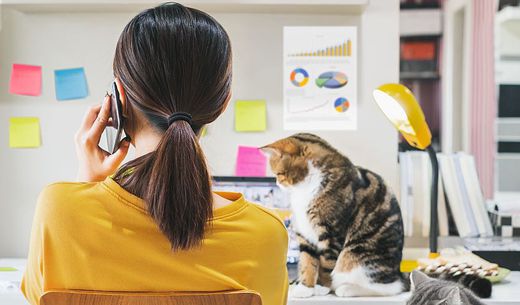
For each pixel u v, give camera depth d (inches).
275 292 31.2
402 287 58.4
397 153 72.1
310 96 71.2
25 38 71.0
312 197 57.8
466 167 75.2
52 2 64.6
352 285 57.1
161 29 28.9
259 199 67.2
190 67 28.9
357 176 58.9
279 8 67.2
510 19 125.1
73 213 27.7
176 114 29.0
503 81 126.5
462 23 137.9
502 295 56.2
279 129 71.5
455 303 39.8
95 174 34.4
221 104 30.5
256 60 71.0
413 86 141.5
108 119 33.8
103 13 70.6
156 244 27.8
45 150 71.9
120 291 27.4
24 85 71.2
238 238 29.3
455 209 73.7
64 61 71.2
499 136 125.6
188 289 27.9
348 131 71.2
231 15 70.6
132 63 29.1
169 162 27.6
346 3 64.1
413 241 75.4
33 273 29.0
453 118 140.2
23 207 72.2
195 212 27.5
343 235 57.8
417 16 140.1
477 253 66.1
